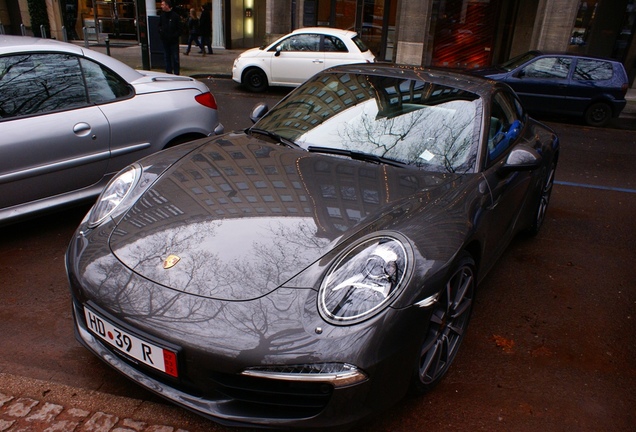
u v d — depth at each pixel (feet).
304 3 51.03
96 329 6.87
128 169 9.21
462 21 52.54
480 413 7.77
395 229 7.14
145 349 6.33
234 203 7.80
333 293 6.30
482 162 9.37
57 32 57.82
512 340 9.77
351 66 12.30
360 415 6.26
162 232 7.33
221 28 60.23
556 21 43.47
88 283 6.91
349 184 8.39
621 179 21.49
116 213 7.99
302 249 6.85
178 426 7.04
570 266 13.07
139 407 7.32
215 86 37.70
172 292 6.47
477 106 10.28
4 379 7.65
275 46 35.40
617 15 47.21
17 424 6.82
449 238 7.32
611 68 32.42
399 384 6.66
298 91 11.97
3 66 11.22
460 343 8.51
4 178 10.94
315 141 10.00
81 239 7.75
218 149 9.77
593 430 7.64
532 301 11.23
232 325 6.07
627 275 12.84
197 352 6.04
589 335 10.14
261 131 10.71
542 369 8.98
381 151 9.55
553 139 14.17
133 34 60.44
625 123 35.24
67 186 12.14
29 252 11.69
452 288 7.86
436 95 10.64
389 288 6.39
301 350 5.91
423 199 8.05
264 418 6.19
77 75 12.35
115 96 12.98
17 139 11.04
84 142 12.11
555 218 16.42
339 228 7.23
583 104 32.73
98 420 7.01
